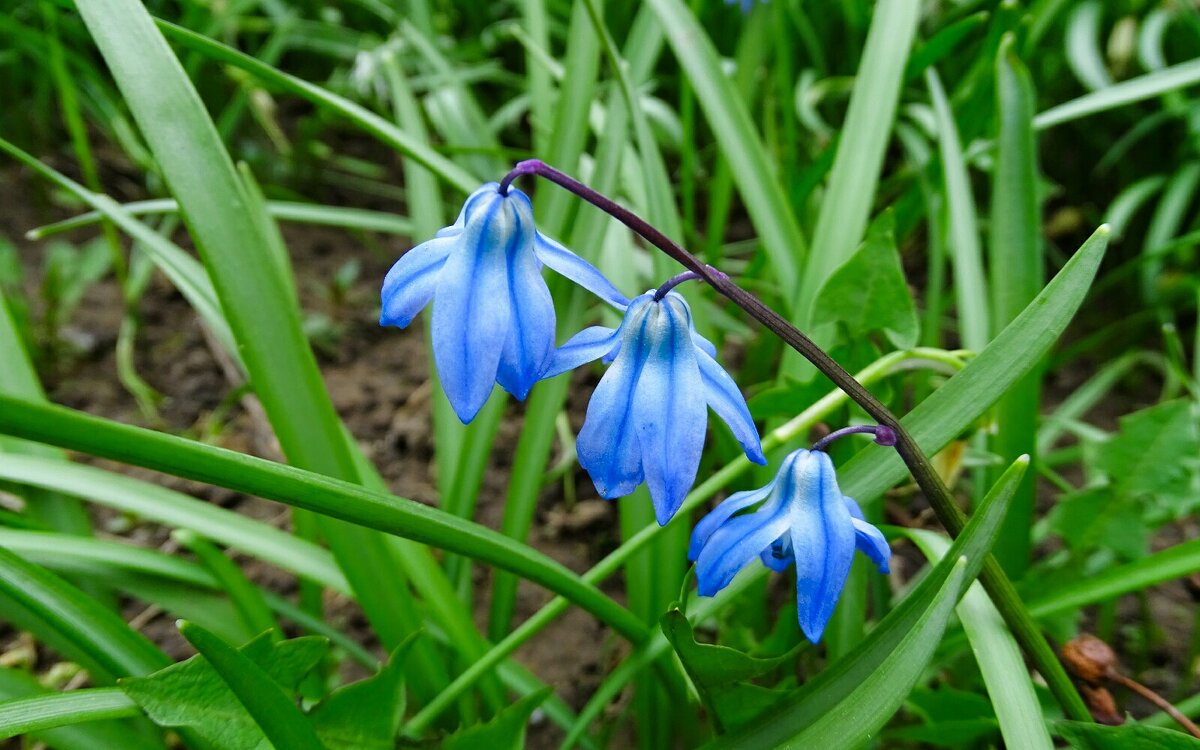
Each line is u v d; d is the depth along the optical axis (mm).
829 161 173
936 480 94
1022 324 102
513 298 81
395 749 104
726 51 282
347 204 282
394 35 283
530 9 196
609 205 84
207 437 199
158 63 109
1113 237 231
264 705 86
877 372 117
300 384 113
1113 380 207
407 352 229
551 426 139
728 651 90
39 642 156
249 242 111
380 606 116
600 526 183
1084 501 126
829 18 270
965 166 174
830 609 85
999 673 96
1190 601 161
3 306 128
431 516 93
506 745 108
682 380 81
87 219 163
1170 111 225
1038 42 237
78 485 119
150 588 123
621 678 117
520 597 169
